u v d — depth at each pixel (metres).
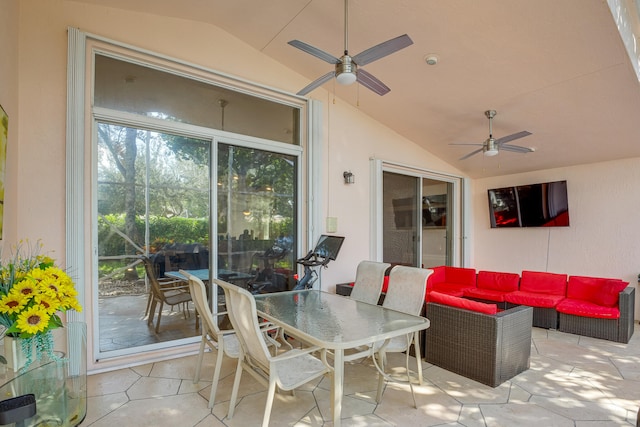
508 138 3.84
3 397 1.38
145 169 3.25
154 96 3.29
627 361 3.23
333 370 2.02
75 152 2.80
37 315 1.42
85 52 2.89
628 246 4.74
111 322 3.06
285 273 4.16
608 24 2.56
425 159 5.64
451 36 3.02
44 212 2.72
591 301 4.21
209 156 3.61
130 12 3.15
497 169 5.89
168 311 3.35
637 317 4.66
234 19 3.43
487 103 3.91
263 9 3.21
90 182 2.93
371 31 3.17
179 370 2.98
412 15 2.88
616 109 3.61
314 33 3.38
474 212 6.47
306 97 4.25
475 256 6.45
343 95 4.48
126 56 3.12
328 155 4.46
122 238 3.13
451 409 2.36
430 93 3.98
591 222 5.07
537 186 5.53
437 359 3.10
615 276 4.84
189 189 3.49
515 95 3.67
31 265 1.63
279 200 4.14
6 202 2.34
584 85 3.31
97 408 2.35
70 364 1.66
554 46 2.88
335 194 4.51
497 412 2.33
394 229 5.30
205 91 3.60
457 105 4.11
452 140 5.12
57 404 1.49
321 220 4.32
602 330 3.87
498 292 4.82
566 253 5.32
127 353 3.11
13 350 1.44
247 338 2.05
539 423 2.19
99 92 3.02
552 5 2.51
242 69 3.79
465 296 4.97
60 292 1.51
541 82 3.38
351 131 4.71
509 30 2.81
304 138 4.29
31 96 2.69
